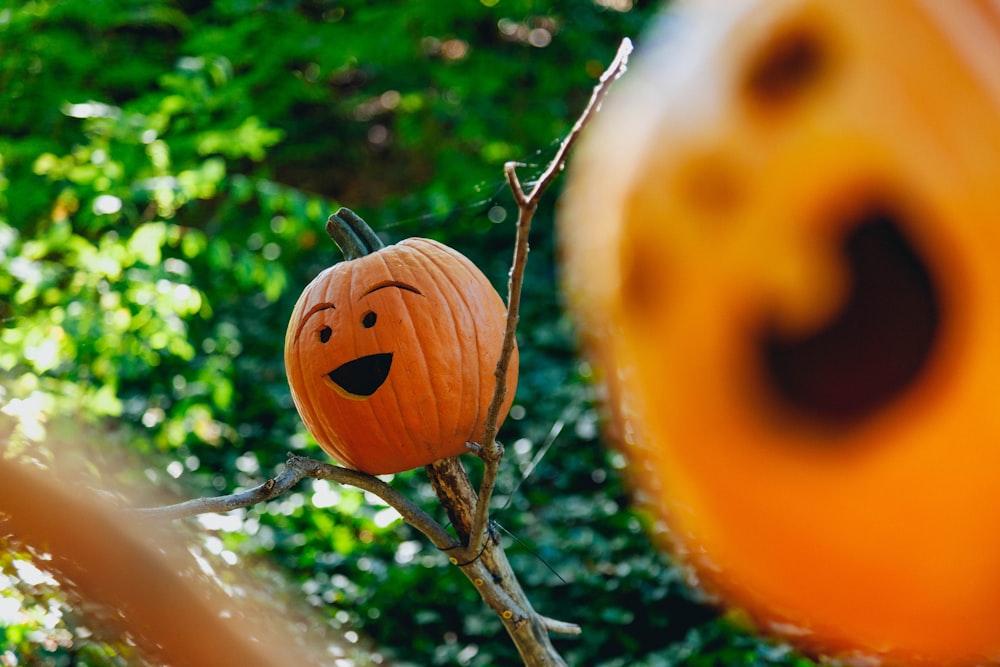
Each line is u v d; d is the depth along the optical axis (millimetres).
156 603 2055
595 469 5574
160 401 6387
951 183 339
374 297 2414
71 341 3971
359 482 2414
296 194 4957
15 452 2166
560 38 8039
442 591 4688
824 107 352
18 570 2445
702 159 358
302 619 3592
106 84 5527
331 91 8766
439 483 2453
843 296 341
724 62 364
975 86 346
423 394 2389
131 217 4699
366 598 4504
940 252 336
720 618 4172
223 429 6094
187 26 5523
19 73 4898
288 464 2342
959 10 358
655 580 4523
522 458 5770
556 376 6590
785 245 345
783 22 362
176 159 4887
